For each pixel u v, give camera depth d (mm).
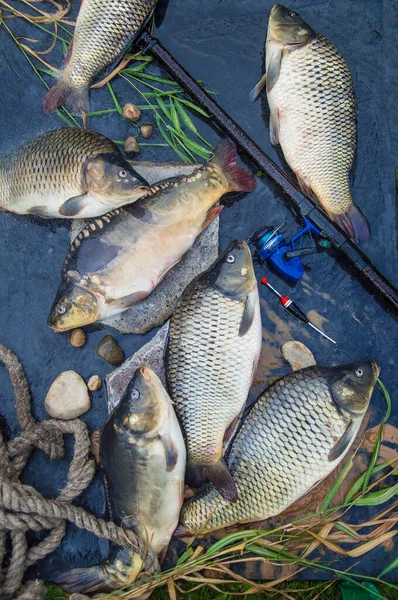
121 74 887
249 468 758
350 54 901
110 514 756
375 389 846
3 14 911
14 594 763
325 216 826
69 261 779
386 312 855
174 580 785
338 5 907
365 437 839
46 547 785
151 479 729
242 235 869
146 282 792
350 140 822
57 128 899
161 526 743
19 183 811
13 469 809
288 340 854
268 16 906
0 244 888
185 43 906
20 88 908
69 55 856
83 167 773
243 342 757
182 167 849
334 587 818
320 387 754
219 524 768
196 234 795
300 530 801
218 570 758
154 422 717
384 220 875
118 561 740
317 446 749
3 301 879
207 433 760
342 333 857
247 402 839
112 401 808
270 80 826
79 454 806
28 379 862
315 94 811
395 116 890
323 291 862
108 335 853
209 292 758
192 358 760
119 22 833
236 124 840
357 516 824
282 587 809
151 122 889
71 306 777
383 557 816
